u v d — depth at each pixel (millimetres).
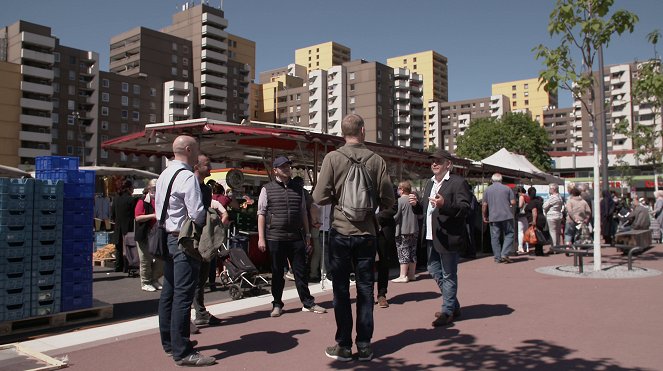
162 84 99250
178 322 4594
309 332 5715
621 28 9695
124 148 11781
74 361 4754
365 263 4707
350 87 116688
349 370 4395
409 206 9336
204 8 107750
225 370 4453
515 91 176875
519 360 4539
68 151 83750
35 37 80125
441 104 171375
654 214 18391
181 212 4664
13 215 5797
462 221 5957
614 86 114438
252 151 13188
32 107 79125
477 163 16047
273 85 128000
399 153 12680
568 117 162500
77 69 85500
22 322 6051
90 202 6473
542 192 24031
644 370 4211
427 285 8930
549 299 7262
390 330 5762
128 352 5035
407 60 180375
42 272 6027
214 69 106688
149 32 98312
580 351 4766
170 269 4887
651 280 8797
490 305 6938
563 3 9906
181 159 4848
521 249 14422
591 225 16141
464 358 4641
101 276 10531
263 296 7953
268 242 6605
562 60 10023
